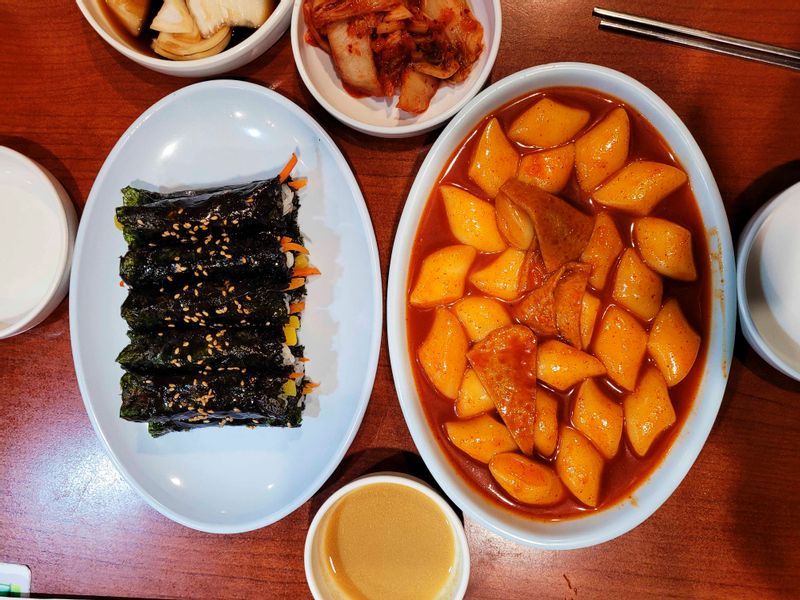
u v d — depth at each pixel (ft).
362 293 1.18
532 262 1.02
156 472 1.21
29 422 1.24
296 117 1.18
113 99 1.22
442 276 1.05
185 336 1.18
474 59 1.11
